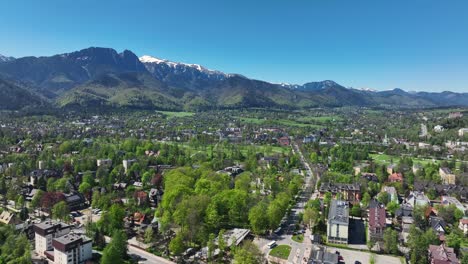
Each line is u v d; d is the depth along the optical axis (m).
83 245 186.50
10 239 190.50
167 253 197.12
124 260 186.38
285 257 192.88
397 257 197.25
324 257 179.25
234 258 183.50
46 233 196.00
